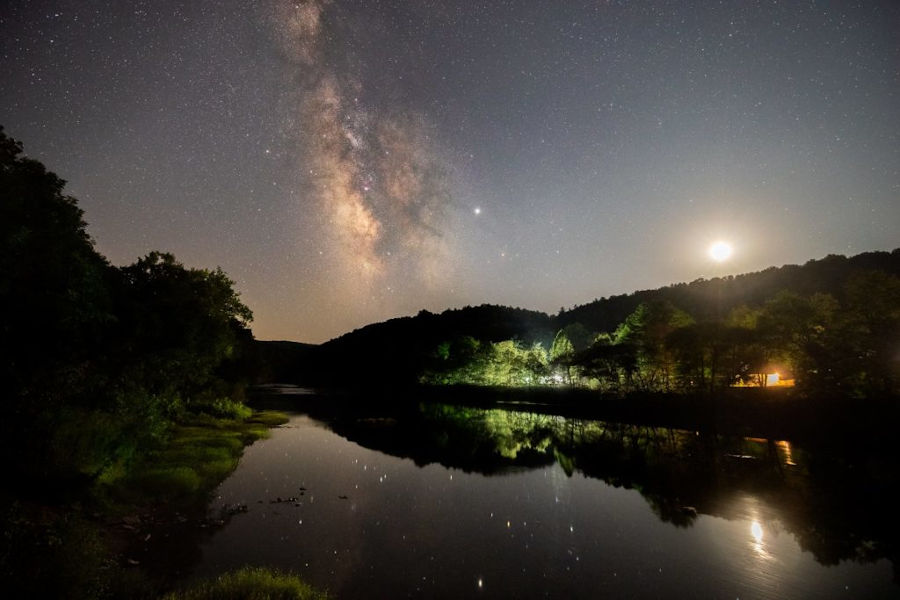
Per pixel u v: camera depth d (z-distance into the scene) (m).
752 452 35.75
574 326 126.81
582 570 14.41
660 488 25.03
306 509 19.77
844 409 41.31
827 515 20.05
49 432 15.27
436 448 39.12
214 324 34.62
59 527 10.62
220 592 10.49
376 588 12.82
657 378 70.19
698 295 154.50
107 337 21.28
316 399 102.31
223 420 46.69
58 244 15.95
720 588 13.32
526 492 24.27
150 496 18.94
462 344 134.00
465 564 14.68
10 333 14.80
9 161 16.42
